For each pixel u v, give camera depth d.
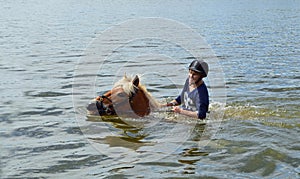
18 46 19.47
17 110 8.96
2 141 7.11
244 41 21.33
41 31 25.53
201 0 64.88
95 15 36.84
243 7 50.25
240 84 11.51
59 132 7.54
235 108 8.88
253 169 5.89
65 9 44.31
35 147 6.83
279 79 12.21
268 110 8.75
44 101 9.74
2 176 5.75
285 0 67.62
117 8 45.59
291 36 23.48
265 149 6.57
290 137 7.14
